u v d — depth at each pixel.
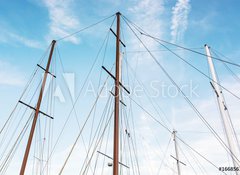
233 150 12.49
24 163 18.22
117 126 13.50
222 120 13.89
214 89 15.05
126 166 15.58
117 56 16.44
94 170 15.34
